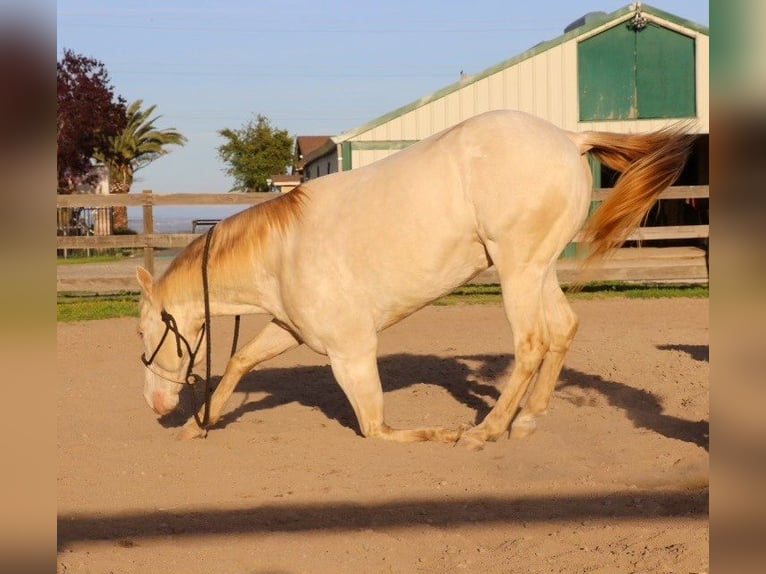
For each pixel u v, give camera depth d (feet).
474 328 37.81
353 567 12.63
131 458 18.72
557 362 19.72
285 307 19.57
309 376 28.04
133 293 52.37
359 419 19.61
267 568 12.64
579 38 59.26
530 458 17.93
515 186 17.81
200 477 17.37
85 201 47.42
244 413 23.35
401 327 38.50
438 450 18.67
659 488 15.93
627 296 47.42
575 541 13.29
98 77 127.75
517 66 59.31
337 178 19.54
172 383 20.89
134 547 13.52
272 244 19.58
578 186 18.40
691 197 48.01
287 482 16.88
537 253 18.20
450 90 58.95
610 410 22.11
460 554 12.96
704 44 59.11
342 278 18.79
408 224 18.31
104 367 29.99
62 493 16.46
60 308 45.44
